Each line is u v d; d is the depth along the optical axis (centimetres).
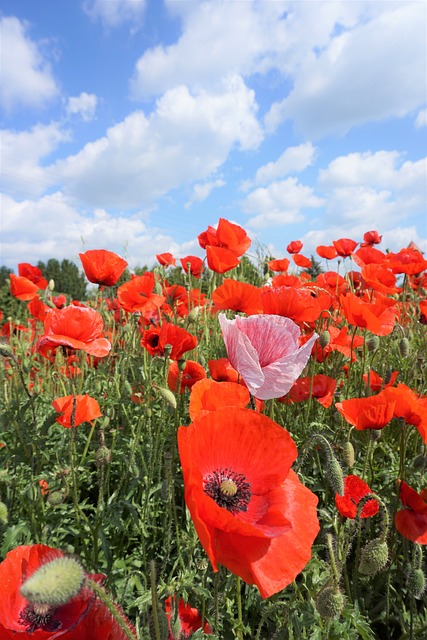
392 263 85
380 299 63
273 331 30
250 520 20
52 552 17
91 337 46
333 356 66
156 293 73
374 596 39
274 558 18
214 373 42
